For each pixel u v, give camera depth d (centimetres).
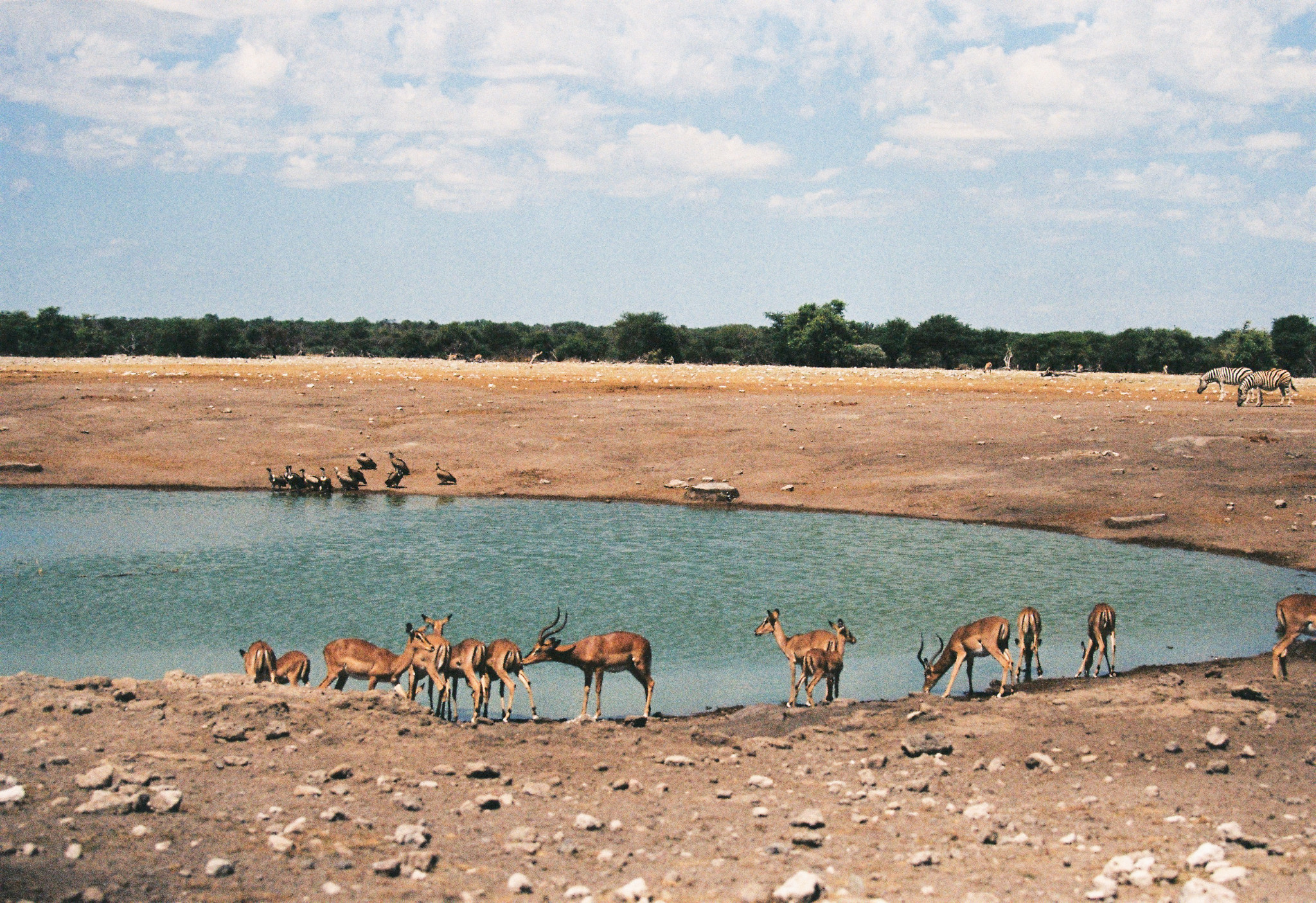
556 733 1333
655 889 835
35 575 2442
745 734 1417
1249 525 3016
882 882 852
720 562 2645
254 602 2178
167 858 848
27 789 983
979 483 3725
